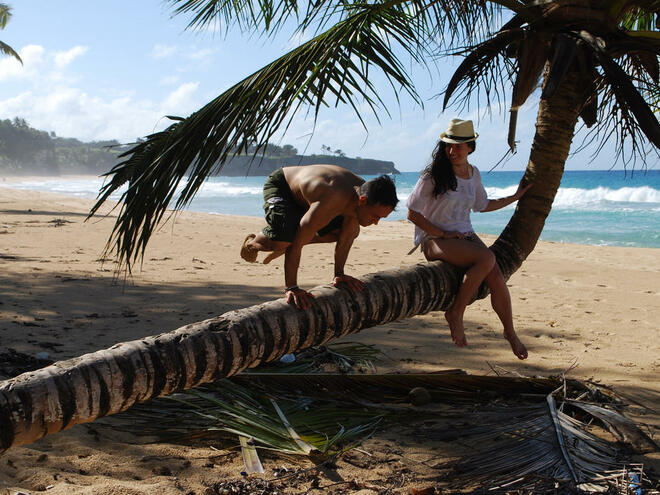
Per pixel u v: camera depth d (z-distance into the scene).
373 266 11.29
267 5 4.82
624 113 4.29
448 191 3.92
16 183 96.25
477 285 3.87
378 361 5.41
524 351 3.96
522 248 4.34
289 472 3.28
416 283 3.81
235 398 4.04
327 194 3.62
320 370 4.57
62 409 2.83
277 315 3.43
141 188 3.70
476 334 6.52
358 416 3.99
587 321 7.29
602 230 22.59
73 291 7.75
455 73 4.39
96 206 3.82
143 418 3.92
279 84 3.49
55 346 5.27
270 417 3.82
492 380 4.36
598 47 3.88
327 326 3.56
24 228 15.00
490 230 23.69
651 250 14.55
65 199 31.98
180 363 3.13
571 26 4.09
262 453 3.51
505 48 4.36
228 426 3.73
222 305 7.36
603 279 10.41
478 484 3.09
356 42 3.63
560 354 5.86
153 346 3.12
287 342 3.45
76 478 3.04
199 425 3.79
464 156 3.85
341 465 3.38
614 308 8.05
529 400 4.31
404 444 3.67
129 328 6.09
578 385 4.34
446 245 3.93
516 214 4.39
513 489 3.00
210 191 58.66
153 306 7.16
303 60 3.62
